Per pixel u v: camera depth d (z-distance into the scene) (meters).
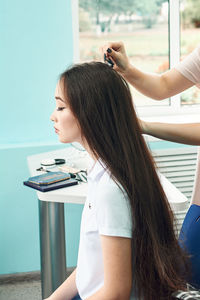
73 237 2.39
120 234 0.89
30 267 2.40
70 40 2.27
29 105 2.29
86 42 2.45
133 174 0.93
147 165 0.98
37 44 2.24
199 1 2.53
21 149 2.24
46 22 2.22
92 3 2.41
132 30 2.49
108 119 0.94
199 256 1.06
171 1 2.48
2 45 2.21
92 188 1.00
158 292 0.94
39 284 2.37
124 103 0.96
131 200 0.91
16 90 2.26
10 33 2.20
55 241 1.69
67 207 2.35
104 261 0.91
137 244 0.92
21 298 2.22
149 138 2.30
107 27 2.46
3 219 2.32
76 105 0.94
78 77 0.95
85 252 1.01
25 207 2.33
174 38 2.52
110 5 2.44
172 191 1.46
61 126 1.00
